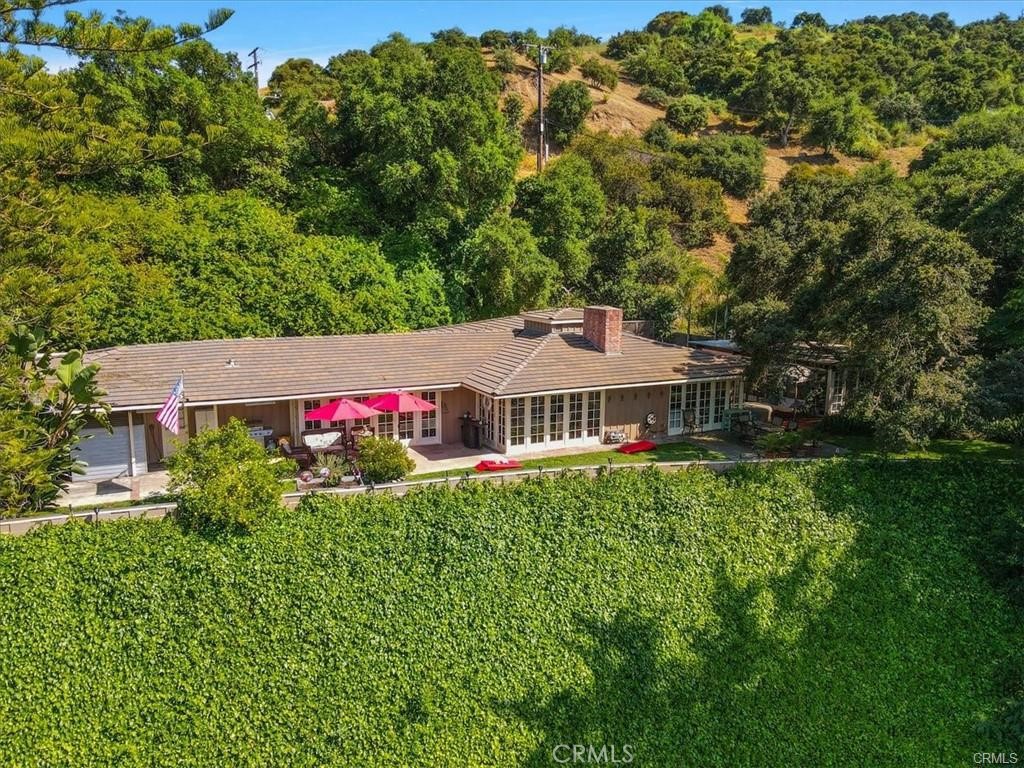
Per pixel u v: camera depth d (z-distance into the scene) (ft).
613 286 139.95
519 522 58.75
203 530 50.31
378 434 82.43
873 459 69.97
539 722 50.39
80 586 46.83
